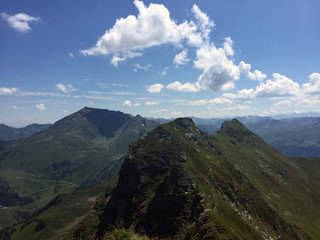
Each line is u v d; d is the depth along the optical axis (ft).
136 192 395.75
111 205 447.83
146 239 101.96
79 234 455.22
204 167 423.23
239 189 398.62
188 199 297.74
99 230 422.82
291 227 391.45
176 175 345.10
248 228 267.18
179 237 247.09
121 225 105.50
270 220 370.53
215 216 244.63
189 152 470.80
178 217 277.03
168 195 319.47
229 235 213.66
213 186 361.10
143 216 324.39
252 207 374.02
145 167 434.71
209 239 214.69
